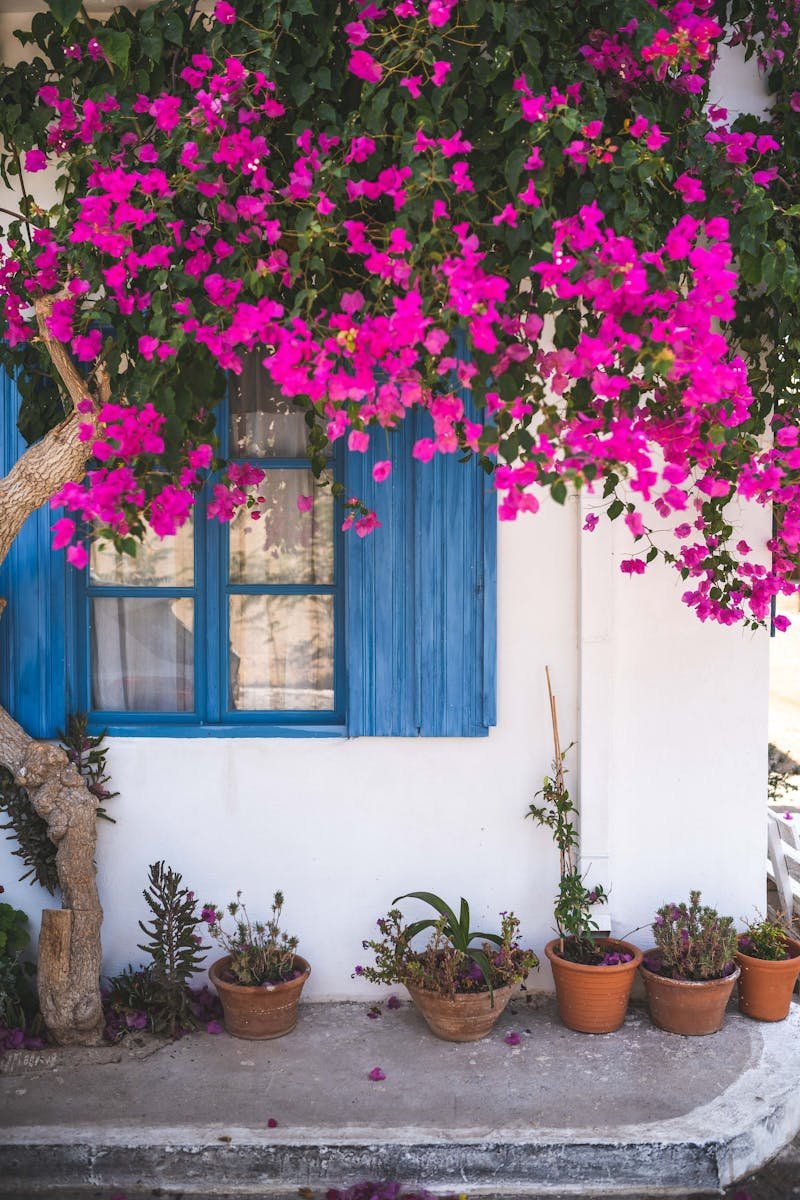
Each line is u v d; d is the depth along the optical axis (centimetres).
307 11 281
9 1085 348
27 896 411
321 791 409
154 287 290
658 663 411
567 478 247
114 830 409
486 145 280
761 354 393
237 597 420
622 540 408
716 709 413
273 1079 351
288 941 400
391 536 401
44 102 348
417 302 251
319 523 419
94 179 309
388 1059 365
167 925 389
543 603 408
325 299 294
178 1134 318
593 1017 381
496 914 412
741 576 405
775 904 514
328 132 290
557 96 271
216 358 287
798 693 1272
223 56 295
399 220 263
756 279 321
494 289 249
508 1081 349
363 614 402
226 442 414
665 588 410
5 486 343
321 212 268
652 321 256
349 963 412
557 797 396
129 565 419
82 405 311
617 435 251
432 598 402
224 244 289
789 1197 312
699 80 311
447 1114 329
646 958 396
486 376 261
